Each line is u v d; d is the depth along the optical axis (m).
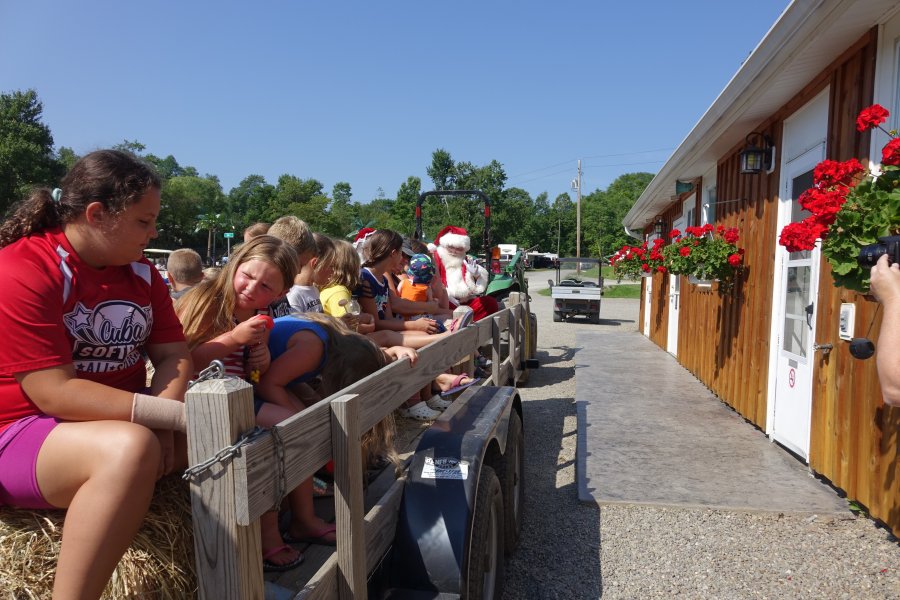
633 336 14.27
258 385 2.34
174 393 1.83
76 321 1.69
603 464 4.96
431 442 2.52
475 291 7.64
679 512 4.11
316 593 1.64
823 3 3.58
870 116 3.06
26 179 46.38
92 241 1.68
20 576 1.47
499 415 3.02
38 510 1.56
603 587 3.28
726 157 7.52
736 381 6.62
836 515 3.95
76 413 1.56
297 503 2.13
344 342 2.55
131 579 1.50
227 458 1.32
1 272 1.55
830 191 3.18
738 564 3.47
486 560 2.65
